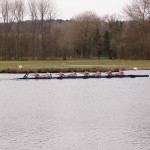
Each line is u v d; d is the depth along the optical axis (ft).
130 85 216.95
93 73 268.41
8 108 151.23
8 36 499.10
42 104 160.15
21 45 502.79
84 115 136.67
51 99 172.55
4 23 496.23
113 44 491.72
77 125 122.01
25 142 104.22
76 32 525.34
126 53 457.27
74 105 157.38
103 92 192.54
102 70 274.98
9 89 203.51
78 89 203.00
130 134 110.93
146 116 133.39
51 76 242.37
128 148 98.89
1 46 497.46
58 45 512.22
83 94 186.39
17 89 203.51
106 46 517.96
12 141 105.19
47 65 328.49
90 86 213.46
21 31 506.89
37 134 111.86
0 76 254.88
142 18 443.32
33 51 500.33
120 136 109.19
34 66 310.04
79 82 230.27
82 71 272.51
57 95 183.93
